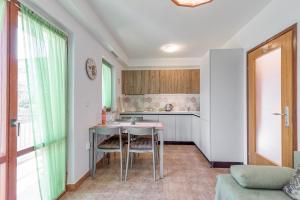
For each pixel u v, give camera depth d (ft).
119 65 18.24
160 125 10.76
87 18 8.69
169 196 8.05
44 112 6.56
